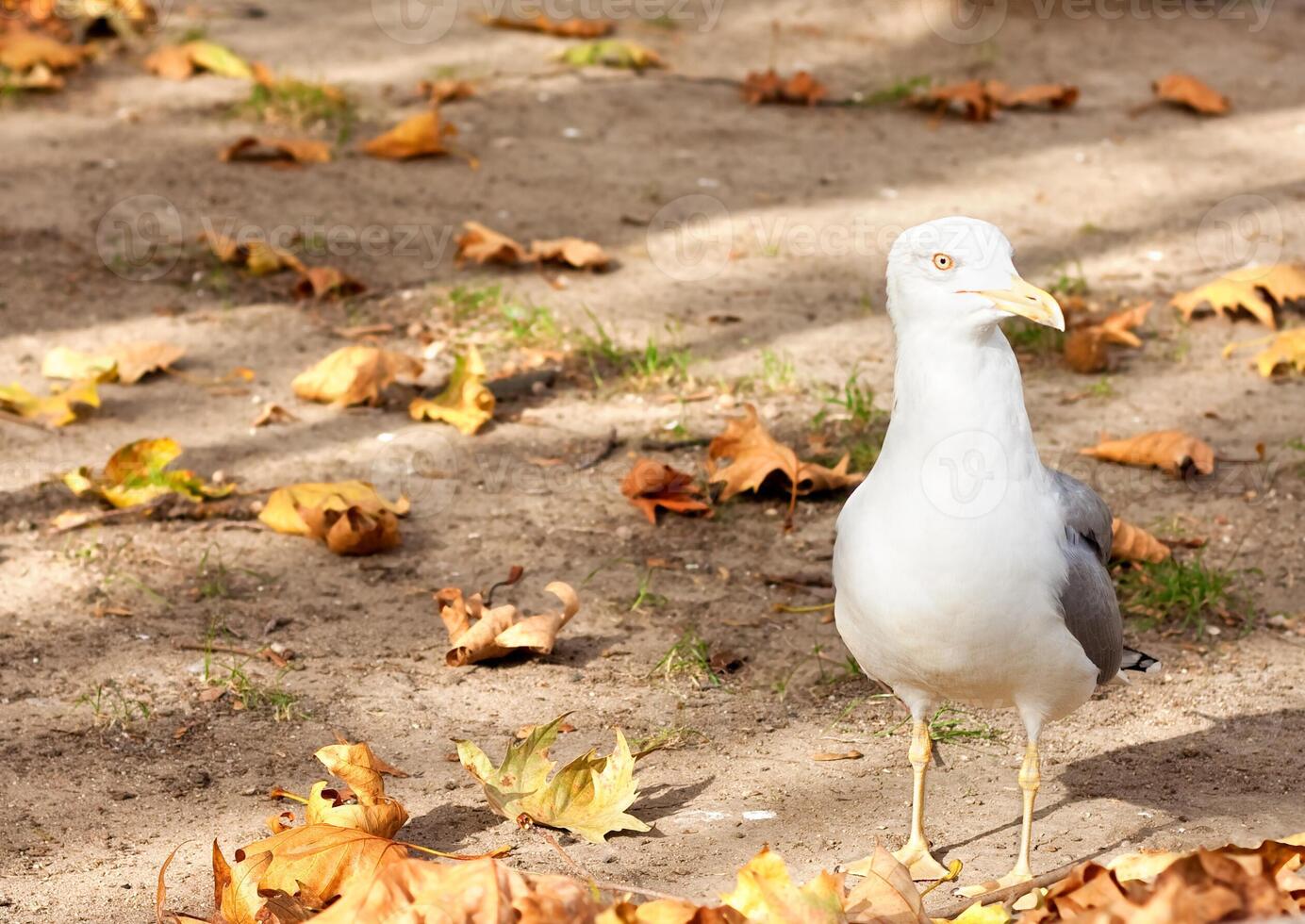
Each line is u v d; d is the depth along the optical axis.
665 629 9.75
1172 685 9.13
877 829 7.54
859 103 20.64
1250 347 14.06
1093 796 7.86
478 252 15.14
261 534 10.83
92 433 12.15
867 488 6.93
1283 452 12.08
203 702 8.74
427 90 19.83
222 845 7.35
